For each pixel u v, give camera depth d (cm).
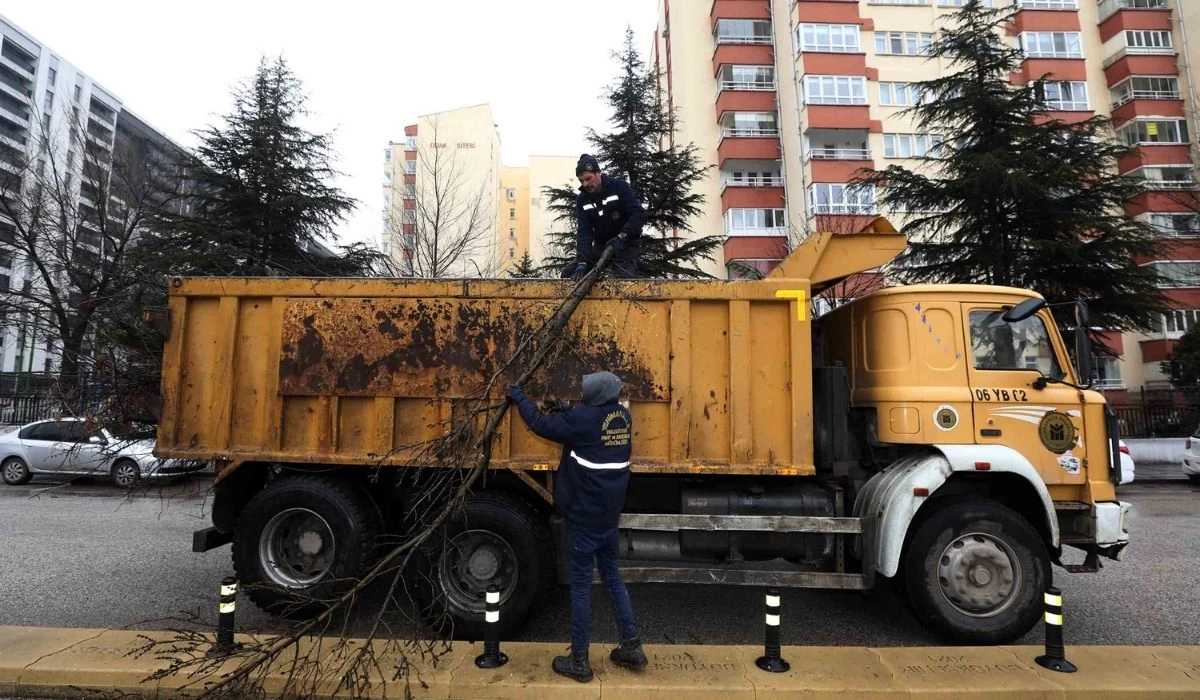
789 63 2767
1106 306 1411
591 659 384
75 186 1639
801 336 430
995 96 1493
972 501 435
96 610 493
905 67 2730
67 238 1480
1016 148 1448
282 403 450
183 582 568
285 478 455
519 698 346
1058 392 458
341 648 364
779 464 426
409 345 443
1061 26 2703
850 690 346
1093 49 2759
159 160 1903
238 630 442
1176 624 488
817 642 453
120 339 522
